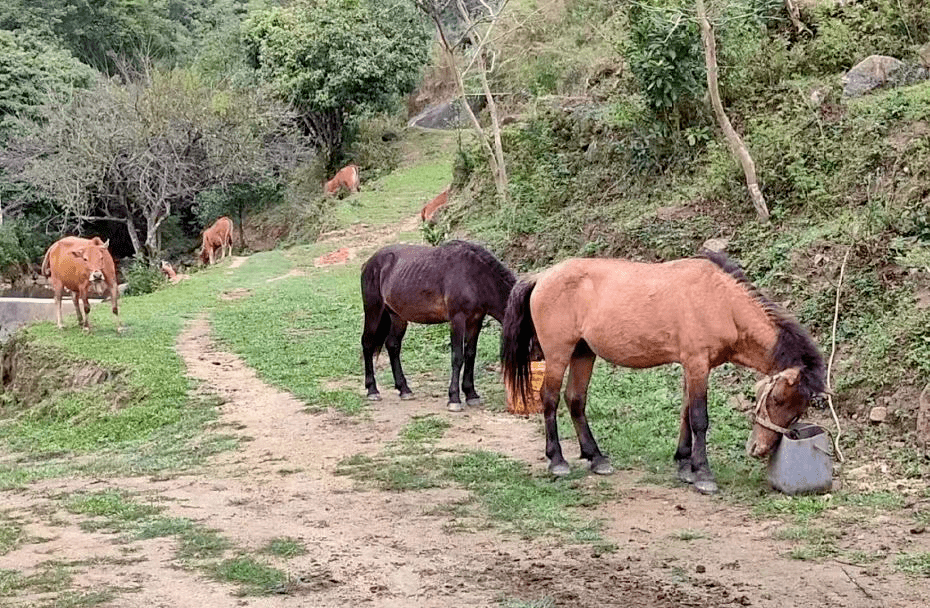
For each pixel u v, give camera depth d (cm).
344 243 2864
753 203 1348
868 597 565
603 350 818
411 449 1002
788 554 642
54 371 1656
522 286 880
